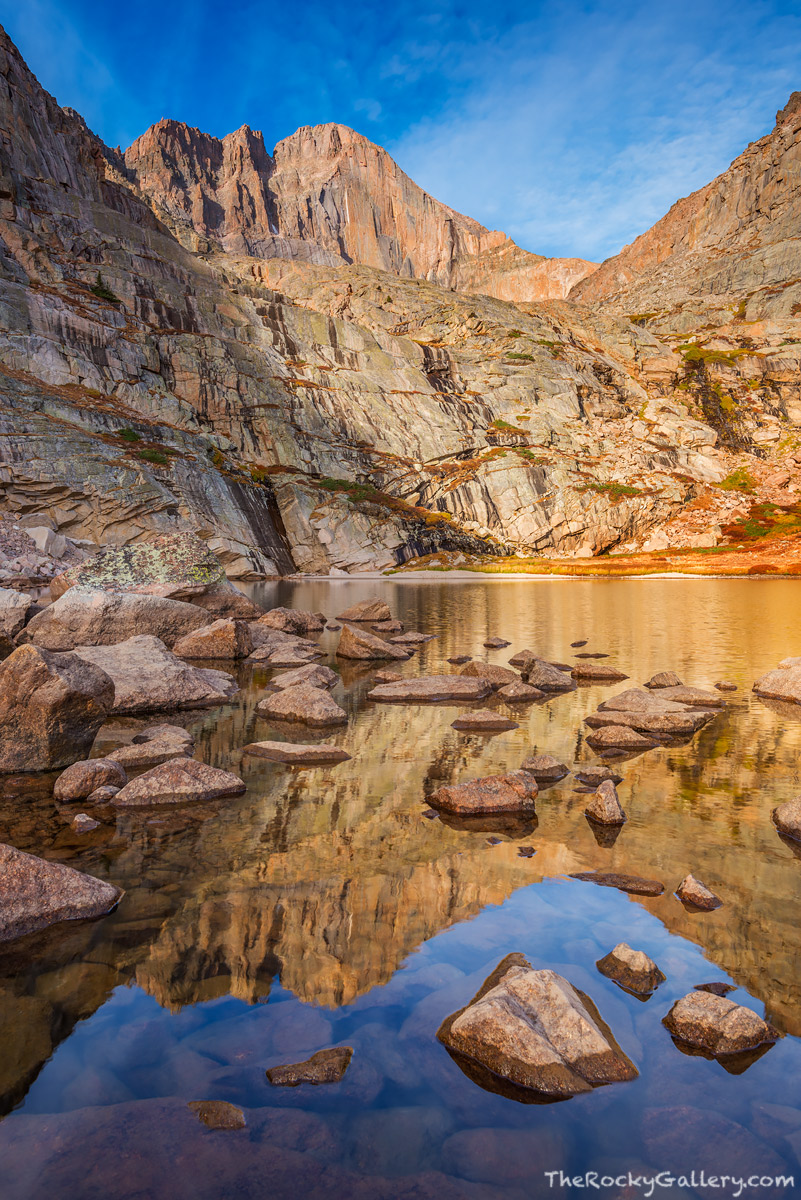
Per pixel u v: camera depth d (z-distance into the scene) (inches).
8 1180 88.3
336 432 2928.2
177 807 239.8
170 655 448.5
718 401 3769.7
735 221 6968.5
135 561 777.6
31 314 2187.5
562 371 3693.4
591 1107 104.3
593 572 2378.2
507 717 382.3
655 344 4431.6
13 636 574.9
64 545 1510.8
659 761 298.0
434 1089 107.1
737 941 150.8
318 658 612.1
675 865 191.2
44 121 2967.5
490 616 978.7
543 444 3297.2
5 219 2461.9
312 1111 102.0
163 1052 114.4
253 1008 126.1
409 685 447.5
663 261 7608.3
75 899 162.4
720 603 1190.9
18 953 145.5
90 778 255.4
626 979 135.9
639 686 474.3
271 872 185.6
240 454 2613.2
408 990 131.9
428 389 3366.1
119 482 1813.5
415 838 210.7
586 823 225.0
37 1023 122.2
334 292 4313.5
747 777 275.6
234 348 2817.4
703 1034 118.5
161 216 5374.0
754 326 4557.1
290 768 287.4
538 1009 122.2
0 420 1756.9
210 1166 91.6
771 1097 105.9
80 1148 94.1
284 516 2450.8
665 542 2819.9
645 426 3528.5
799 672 438.9
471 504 2923.2
